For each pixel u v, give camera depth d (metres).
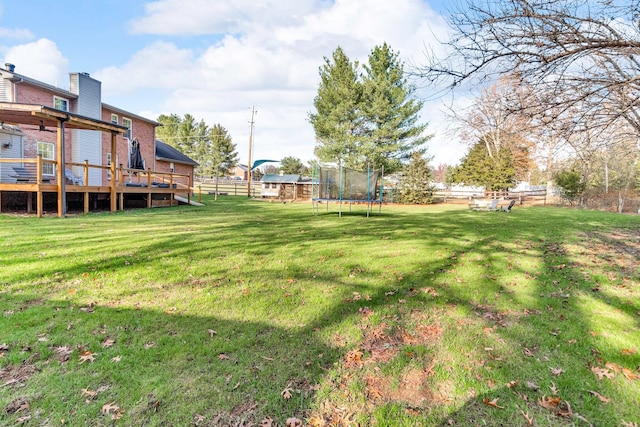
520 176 29.33
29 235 6.37
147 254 5.25
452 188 35.78
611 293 4.06
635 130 5.38
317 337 2.81
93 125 10.62
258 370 2.33
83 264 4.55
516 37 3.56
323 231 8.53
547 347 2.72
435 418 1.91
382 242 7.14
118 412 1.90
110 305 3.33
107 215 10.44
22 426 1.77
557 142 4.83
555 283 4.43
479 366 2.43
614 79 3.87
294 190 27.34
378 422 1.87
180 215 11.37
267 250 5.95
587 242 7.61
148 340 2.69
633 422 1.90
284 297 3.70
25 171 12.78
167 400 2.01
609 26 3.53
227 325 2.99
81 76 17.19
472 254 6.11
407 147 24.73
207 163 57.75
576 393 2.14
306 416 1.91
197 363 2.39
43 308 3.19
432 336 2.88
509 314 3.39
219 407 1.97
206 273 4.46
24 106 8.70
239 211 14.00
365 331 2.95
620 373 2.37
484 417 1.93
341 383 2.21
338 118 24.48
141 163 16.34
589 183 23.58
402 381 2.25
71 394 2.04
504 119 4.40
